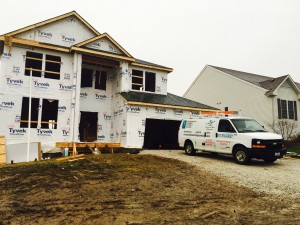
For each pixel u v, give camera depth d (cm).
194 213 538
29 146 1367
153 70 2128
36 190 671
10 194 641
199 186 758
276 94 2395
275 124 2397
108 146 1614
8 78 1580
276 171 1020
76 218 498
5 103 1557
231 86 2788
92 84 1927
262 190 733
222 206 587
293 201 634
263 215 534
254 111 2542
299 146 2102
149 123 2144
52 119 1703
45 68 1756
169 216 517
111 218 500
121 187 716
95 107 1909
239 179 862
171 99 2050
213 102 2967
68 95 1733
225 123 1277
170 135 2095
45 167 932
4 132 1537
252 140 1130
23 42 1614
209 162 1208
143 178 823
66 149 1473
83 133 1869
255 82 2714
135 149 1595
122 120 1762
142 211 541
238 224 483
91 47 1812
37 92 1644
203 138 1372
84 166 968
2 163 1242
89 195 639
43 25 1731
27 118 1628
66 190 674
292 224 485
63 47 1716
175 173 920
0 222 473
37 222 477
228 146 1227
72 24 1839
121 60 1888
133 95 1872
